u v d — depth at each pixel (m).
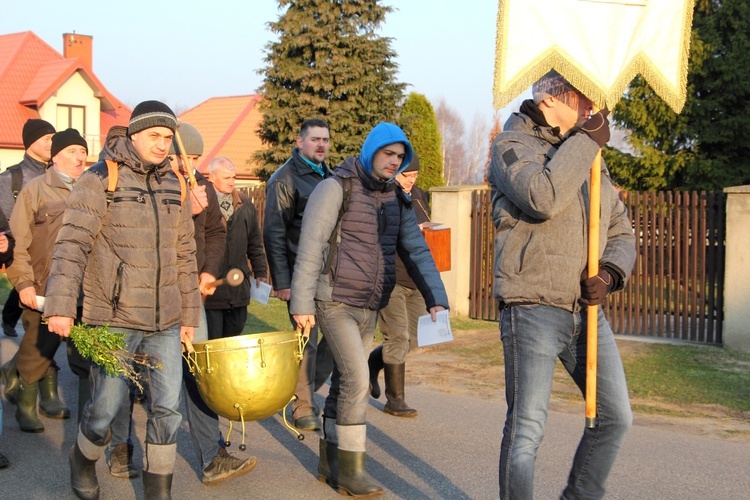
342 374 4.48
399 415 6.35
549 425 6.11
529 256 3.37
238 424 6.14
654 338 9.91
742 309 9.06
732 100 19.14
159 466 4.07
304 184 5.96
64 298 3.76
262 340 4.15
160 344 4.09
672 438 5.84
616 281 3.50
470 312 11.44
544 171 3.21
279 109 31.06
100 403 4.08
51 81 35.16
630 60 3.48
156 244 4.02
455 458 5.36
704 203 9.55
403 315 6.25
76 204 3.89
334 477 4.81
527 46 3.42
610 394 3.40
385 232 4.55
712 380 7.57
